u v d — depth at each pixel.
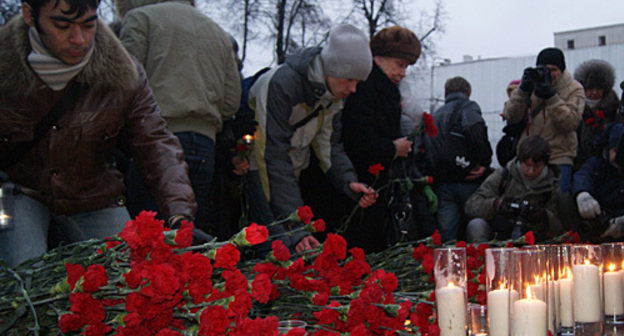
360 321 1.57
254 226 1.38
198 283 1.36
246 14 14.15
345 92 3.39
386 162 3.94
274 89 3.28
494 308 1.72
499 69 16.47
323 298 1.67
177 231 1.46
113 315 1.43
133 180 3.17
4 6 4.75
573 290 2.04
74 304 1.32
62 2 1.96
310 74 3.32
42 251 2.20
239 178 3.54
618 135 4.69
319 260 1.82
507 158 5.27
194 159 3.27
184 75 3.24
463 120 5.03
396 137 4.12
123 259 1.49
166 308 1.36
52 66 2.09
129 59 2.25
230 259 1.36
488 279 1.74
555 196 4.70
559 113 4.90
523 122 5.15
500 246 2.83
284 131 3.29
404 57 3.99
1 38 2.11
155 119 2.29
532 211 4.41
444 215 5.01
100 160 2.32
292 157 3.54
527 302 1.70
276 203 3.24
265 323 1.25
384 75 3.98
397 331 1.63
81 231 2.37
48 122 2.16
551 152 5.00
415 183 4.54
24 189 2.24
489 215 4.70
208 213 3.41
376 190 3.87
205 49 3.33
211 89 3.33
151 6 3.34
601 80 5.41
